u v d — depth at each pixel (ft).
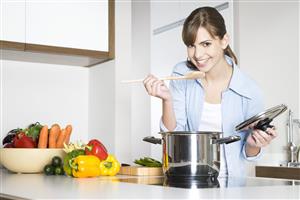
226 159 7.34
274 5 11.92
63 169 6.09
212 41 7.88
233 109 7.62
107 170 5.78
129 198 3.12
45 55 7.64
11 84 7.88
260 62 12.31
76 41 7.70
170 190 3.70
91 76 8.69
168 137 4.98
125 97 8.16
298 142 11.26
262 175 10.80
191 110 7.77
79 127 8.56
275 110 5.58
